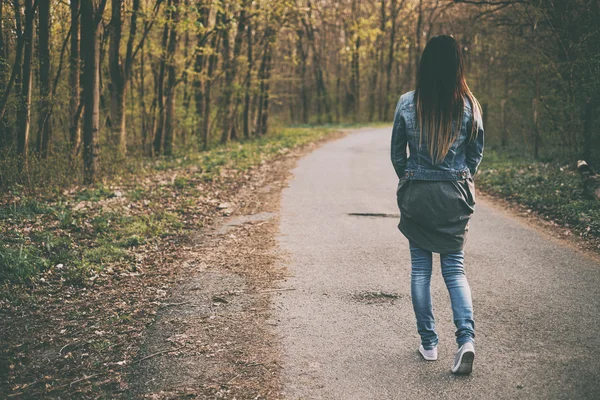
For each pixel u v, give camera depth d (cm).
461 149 312
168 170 1227
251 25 2023
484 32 1480
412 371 311
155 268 521
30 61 927
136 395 294
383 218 731
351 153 1683
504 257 539
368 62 4378
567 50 1081
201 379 308
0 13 957
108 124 1399
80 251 553
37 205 732
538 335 353
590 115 990
